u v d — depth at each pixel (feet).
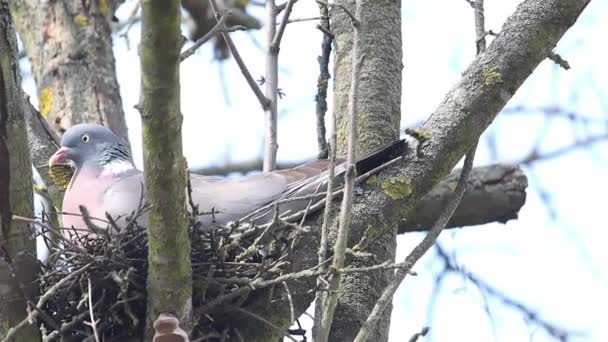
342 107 37.99
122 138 45.80
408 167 34.04
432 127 34.22
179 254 29.35
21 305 30.99
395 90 37.96
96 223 36.83
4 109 29.89
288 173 35.76
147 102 27.50
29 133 42.60
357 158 35.09
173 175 28.35
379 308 29.71
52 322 30.81
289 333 33.04
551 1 34.27
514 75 34.09
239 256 31.89
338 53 38.86
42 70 48.49
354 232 33.55
